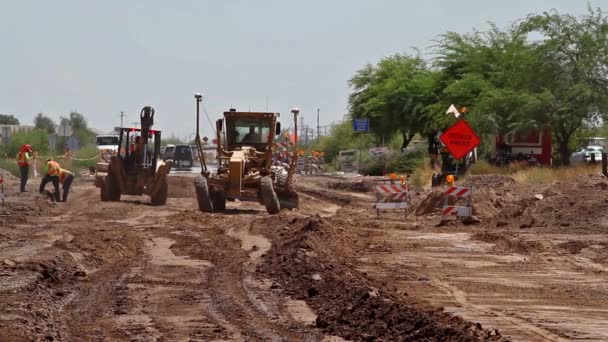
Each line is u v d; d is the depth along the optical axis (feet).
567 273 152.56
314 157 629.51
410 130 576.61
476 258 171.83
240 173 271.69
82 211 268.82
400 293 125.49
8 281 126.72
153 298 120.26
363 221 247.70
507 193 288.71
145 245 186.39
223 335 95.76
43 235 196.13
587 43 416.67
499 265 162.20
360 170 564.30
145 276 141.18
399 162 518.78
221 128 288.51
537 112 408.05
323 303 115.75
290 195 282.97
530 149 439.63
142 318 105.81
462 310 114.32
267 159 284.41
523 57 436.76
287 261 154.92
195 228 222.07
